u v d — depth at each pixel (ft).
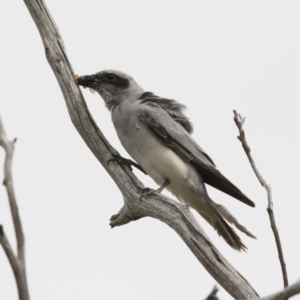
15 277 15.14
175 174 37.35
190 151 37.73
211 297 17.63
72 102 35.86
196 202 38.75
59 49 36.37
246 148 25.58
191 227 31.35
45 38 36.47
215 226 38.37
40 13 36.40
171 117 38.83
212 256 30.17
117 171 35.09
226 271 29.60
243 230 36.55
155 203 33.01
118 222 36.29
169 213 32.24
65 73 36.11
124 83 39.81
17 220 15.65
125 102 39.24
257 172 25.32
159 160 37.27
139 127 37.63
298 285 17.17
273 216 24.53
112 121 39.50
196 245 30.76
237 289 29.12
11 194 15.99
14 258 15.12
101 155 35.76
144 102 39.01
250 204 36.88
